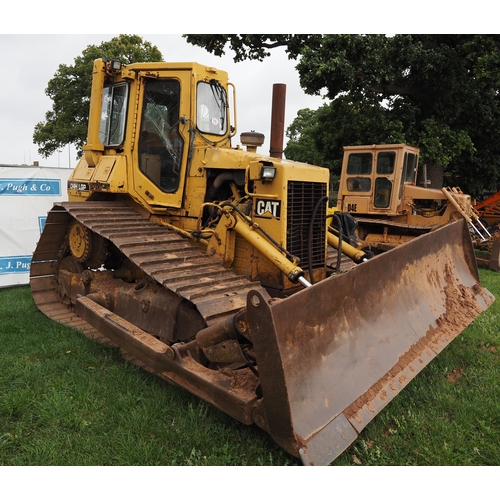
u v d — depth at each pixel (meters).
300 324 2.79
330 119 14.45
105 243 5.29
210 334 3.07
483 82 11.66
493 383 3.97
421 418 3.40
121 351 4.49
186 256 4.25
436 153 11.60
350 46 10.35
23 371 4.05
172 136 4.90
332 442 2.63
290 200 4.19
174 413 3.41
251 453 2.97
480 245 10.89
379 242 10.30
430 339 4.04
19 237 7.67
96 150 5.50
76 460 2.89
